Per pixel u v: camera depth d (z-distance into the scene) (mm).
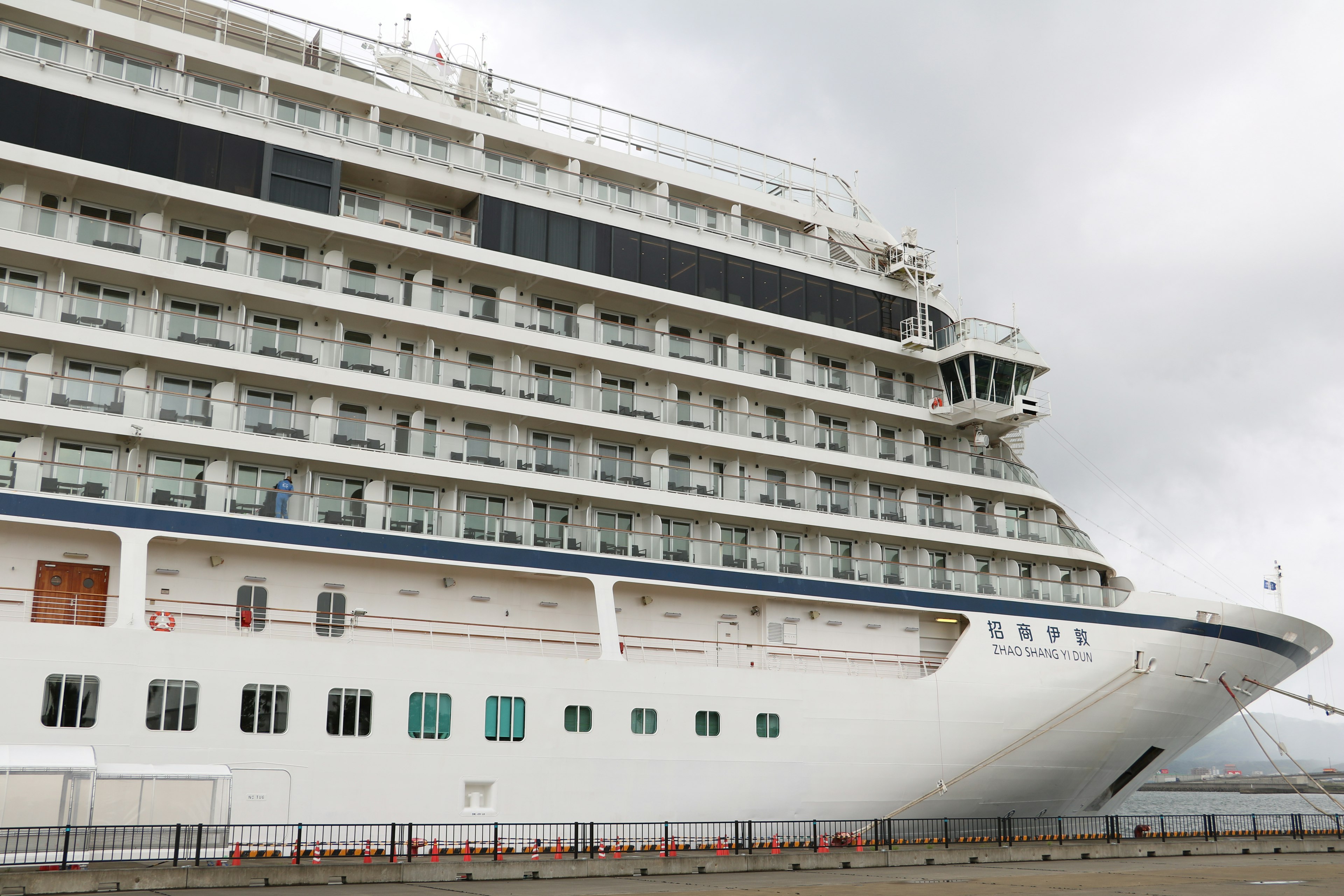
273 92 27531
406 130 28500
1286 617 34875
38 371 23078
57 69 24297
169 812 20375
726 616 29438
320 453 24828
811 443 31984
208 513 23203
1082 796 32375
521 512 27672
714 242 32094
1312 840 31406
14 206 23391
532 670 24812
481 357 28609
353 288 26922
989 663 30547
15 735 20031
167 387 24875
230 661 21984
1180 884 20688
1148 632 32688
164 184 24656
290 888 18859
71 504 22000
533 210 29438
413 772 23172
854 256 35500
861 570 31109
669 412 29953
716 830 26016
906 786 28750
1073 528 36000
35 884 17359
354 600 25188
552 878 21250
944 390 34781
